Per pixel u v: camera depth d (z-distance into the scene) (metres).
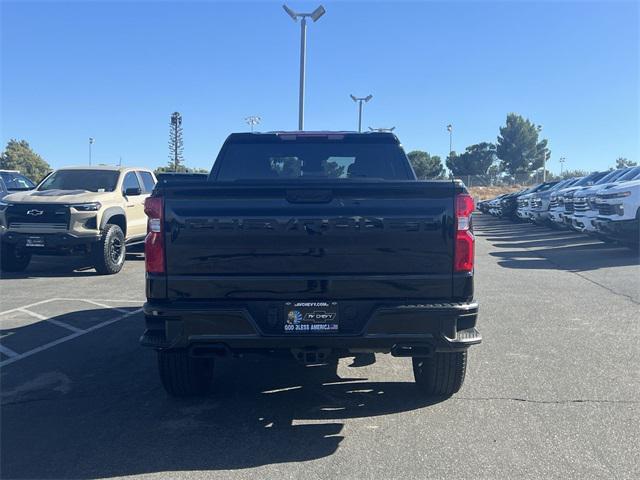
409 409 5.01
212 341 4.29
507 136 88.06
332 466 4.00
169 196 4.25
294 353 4.36
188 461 4.09
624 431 4.52
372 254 4.24
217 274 4.27
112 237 12.48
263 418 4.86
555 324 7.95
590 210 15.50
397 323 4.25
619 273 12.42
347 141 6.11
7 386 5.64
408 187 4.22
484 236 22.95
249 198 4.23
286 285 4.25
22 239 11.80
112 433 4.57
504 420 4.74
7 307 9.20
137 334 7.57
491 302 9.44
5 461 4.11
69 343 7.14
